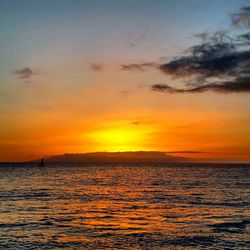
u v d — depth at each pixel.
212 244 23.28
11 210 36.91
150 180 99.50
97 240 24.16
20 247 22.11
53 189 66.38
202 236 25.42
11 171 160.00
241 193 58.62
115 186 76.38
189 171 176.50
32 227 27.97
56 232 26.31
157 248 22.36
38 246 22.41
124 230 27.41
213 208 40.00
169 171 177.25
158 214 35.53
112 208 40.03
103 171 175.12
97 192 61.19
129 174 141.88
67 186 75.12
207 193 59.00
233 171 175.25
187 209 39.25
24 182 86.25
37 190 63.47
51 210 37.50
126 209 39.25
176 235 25.75
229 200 48.06
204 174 139.00
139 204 43.91
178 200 48.47
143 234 26.05
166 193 59.47
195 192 61.12
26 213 35.03
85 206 41.47
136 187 73.38
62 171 168.00
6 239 23.97
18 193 56.78
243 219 32.31
